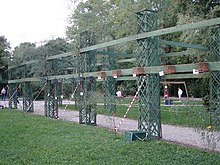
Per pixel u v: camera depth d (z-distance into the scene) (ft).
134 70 33.27
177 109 50.14
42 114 65.51
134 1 79.25
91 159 23.81
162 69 29.91
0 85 117.70
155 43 33.76
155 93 33.73
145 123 33.47
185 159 23.39
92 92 46.73
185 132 38.09
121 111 63.93
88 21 100.32
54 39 77.41
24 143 30.66
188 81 72.38
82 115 47.70
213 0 49.03
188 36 47.88
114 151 26.35
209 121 28.45
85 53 47.24
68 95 93.56
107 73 40.19
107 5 101.09
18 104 90.68
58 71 62.59
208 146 27.81
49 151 26.73
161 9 69.67
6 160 24.18
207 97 34.86
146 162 22.40
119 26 84.28
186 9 53.11
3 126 43.42
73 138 33.24
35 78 63.05
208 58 42.78
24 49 71.87
